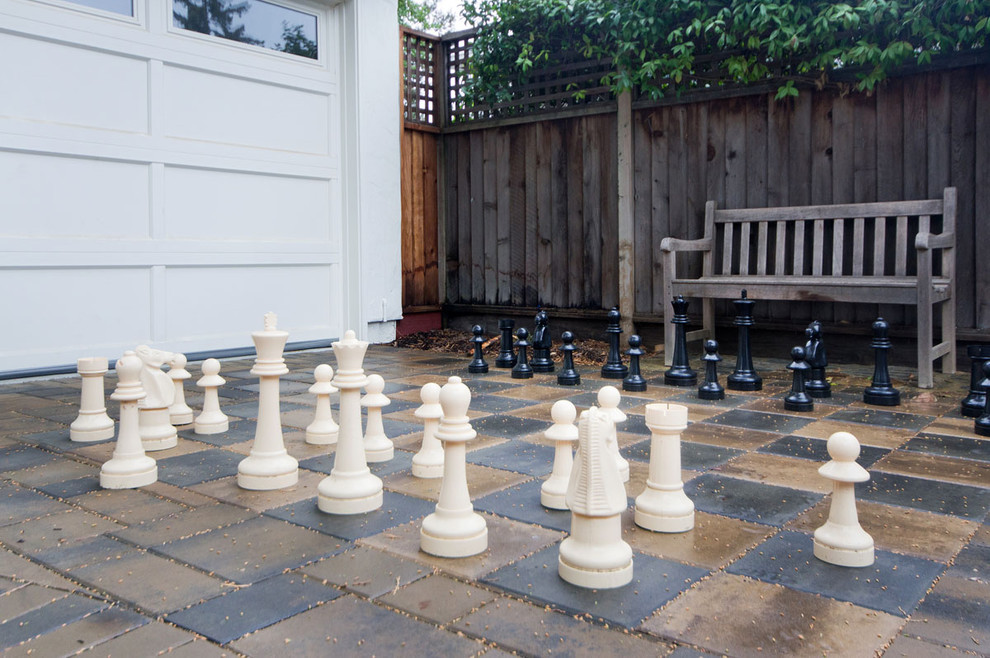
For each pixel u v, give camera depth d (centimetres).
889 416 370
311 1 634
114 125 518
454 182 755
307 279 648
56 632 158
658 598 172
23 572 190
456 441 200
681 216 611
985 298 492
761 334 581
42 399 422
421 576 185
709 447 311
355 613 166
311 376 511
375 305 677
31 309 485
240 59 586
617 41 601
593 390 450
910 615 164
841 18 506
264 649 150
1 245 468
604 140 650
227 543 208
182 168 557
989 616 164
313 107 644
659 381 480
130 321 533
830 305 547
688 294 533
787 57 541
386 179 682
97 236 513
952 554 199
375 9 663
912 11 482
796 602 170
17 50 471
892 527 219
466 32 729
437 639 154
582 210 667
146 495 253
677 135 608
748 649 150
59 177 494
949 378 474
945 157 500
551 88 687
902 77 512
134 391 266
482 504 240
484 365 516
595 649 150
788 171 561
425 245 758
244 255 596
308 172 640
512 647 151
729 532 215
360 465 239
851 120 534
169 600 173
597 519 180
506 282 722
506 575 186
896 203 505
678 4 562
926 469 277
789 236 576
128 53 520
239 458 299
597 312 659
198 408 397
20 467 288
